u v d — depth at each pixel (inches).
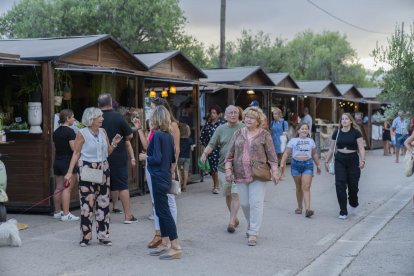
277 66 1752.0
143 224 373.1
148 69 523.2
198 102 620.1
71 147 385.7
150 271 264.7
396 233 354.9
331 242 330.0
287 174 698.2
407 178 659.4
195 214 414.9
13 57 374.0
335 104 1104.2
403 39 486.9
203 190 548.1
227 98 748.0
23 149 409.1
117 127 362.3
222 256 294.5
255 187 319.6
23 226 356.5
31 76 414.0
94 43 438.6
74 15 1627.7
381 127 1248.8
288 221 392.5
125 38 1628.9
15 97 437.4
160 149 283.7
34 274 257.0
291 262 284.7
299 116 961.5
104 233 312.3
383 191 550.9
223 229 362.3
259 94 822.5
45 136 403.5
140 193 511.5
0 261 278.8
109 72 446.9
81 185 308.0
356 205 412.5
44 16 1685.5
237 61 1726.1
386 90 493.7
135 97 510.3
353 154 402.6
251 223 321.4
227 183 353.1
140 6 1651.1
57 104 422.3
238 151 319.0
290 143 411.2
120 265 274.1
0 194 336.8
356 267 276.5
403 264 281.0
